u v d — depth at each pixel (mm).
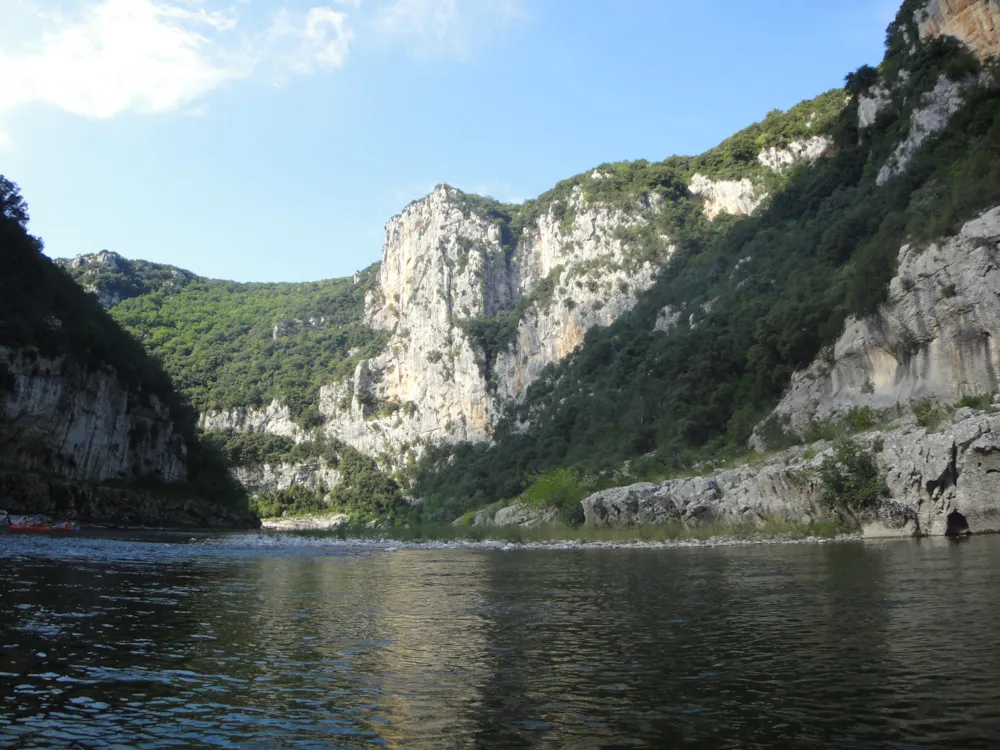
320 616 19469
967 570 23453
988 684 11172
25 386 77812
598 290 148000
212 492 119562
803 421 57156
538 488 84438
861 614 16844
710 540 44719
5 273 84188
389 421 187875
